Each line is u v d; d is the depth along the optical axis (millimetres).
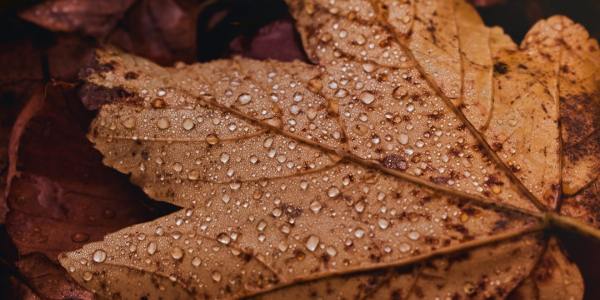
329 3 216
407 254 195
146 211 214
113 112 208
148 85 209
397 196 198
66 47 236
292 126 204
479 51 212
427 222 196
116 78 209
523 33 236
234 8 235
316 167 201
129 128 207
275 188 201
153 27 235
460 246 195
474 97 206
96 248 203
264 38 231
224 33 234
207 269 198
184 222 202
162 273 200
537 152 202
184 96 207
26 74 235
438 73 208
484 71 209
